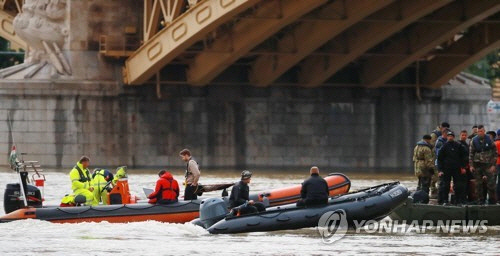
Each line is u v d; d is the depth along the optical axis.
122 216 97.88
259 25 170.38
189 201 99.31
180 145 197.12
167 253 81.88
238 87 198.75
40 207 97.88
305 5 162.25
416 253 82.44
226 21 164.38
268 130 199.88
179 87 196.75
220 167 198.25
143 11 193.25
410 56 189.12
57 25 195.00
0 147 195.25
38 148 194.38
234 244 86.50
